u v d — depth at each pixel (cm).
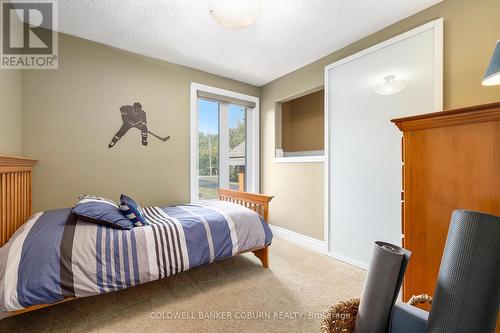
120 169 251
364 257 227
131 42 238
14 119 189
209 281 198
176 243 169
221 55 267
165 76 280
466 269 72
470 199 103
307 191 291
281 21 204
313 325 144
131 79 257
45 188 212
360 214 231
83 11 189
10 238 145
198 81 305
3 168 145
